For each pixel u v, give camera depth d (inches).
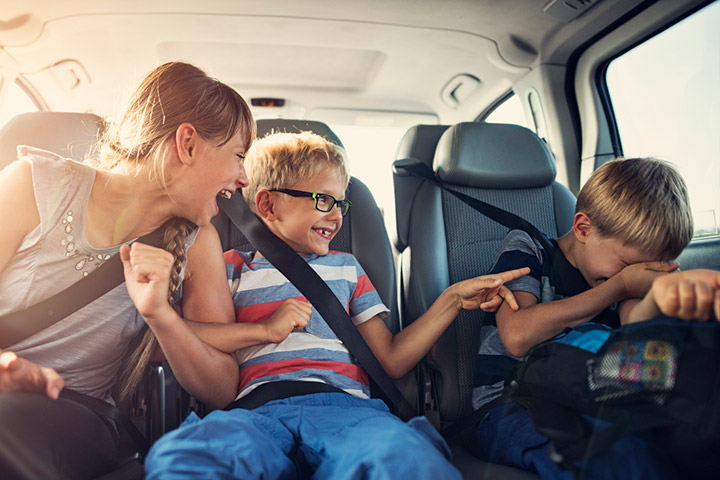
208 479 24.6
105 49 88.9
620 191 42.9
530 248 51.2
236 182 41.3
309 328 47.8
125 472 39.3
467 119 111.7
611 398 28.2
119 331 39.6
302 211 50.9
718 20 62.3
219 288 46.3
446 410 55.7
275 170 51.8
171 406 45.9
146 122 38.1
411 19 83.5
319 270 52.7
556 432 30.1
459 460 44.3
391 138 118.2
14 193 35.0
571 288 47.6
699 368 26.6
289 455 33.3
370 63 99.3
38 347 36.7
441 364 56.2
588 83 84.7
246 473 26.4
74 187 36.6
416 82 105.0
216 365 40.9
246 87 106.1
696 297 28.2
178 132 37.1
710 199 60.9
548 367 32.6
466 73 99.4
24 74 89.7
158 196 39.0
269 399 42.0
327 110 112.0
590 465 27.0
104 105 101.1
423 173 68.0
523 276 48.5
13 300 36.0
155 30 85.3
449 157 69.1
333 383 44.8
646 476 25.7
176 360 38.2
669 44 69.9
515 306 44.4
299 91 107.7
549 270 49.7
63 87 94.9
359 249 60.6
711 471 26.0
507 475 36.6
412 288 62.7
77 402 36.5
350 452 27.0
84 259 37.5
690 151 65.0
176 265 39.4
